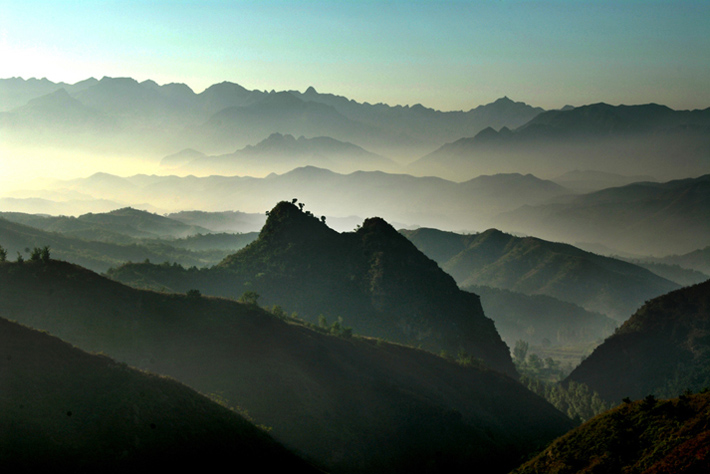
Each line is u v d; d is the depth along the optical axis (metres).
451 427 124.75
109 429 72.31
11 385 71.62
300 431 104.56
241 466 78.88
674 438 64.75
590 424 80.31
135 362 108.44
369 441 111.56
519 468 82.06
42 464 63.94
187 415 81.38
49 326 108.56
